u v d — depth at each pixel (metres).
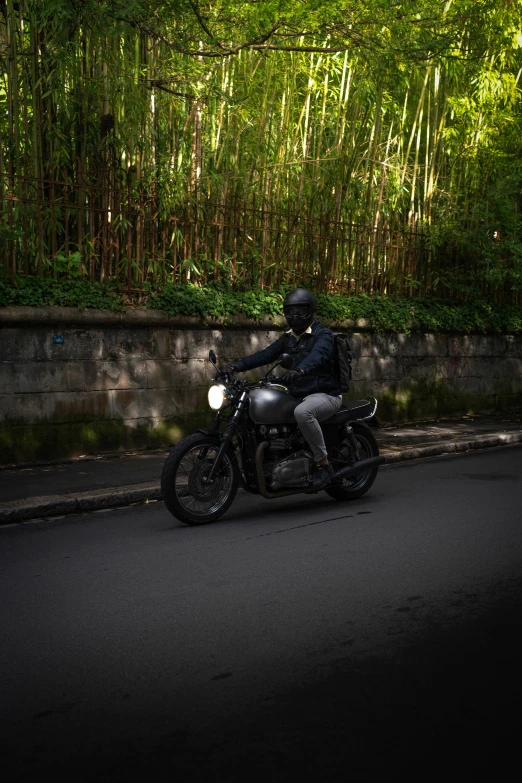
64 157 9.19
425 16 9.72
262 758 2.84
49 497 7.04
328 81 12.27
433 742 2.93
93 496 7.12
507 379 14.50
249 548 5.65
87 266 9.40
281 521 6.50
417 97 13.20
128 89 9.22
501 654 3.71
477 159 13.16
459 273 13.84
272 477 6.63
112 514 6.92
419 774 2.73
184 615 4.30
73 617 4.31
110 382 9.38
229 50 8.68
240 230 10.85
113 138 9.31
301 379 6.89
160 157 9.76
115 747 2.95
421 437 10.85
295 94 11.80
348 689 3.37
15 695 3.38
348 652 3.76
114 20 7.88
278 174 11.30
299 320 6.86
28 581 4.98
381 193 12.42
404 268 13.07
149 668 3.62
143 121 9.56
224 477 6.59
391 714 3.14
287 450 6.78
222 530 6.22
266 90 10.81
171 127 10.05
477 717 3.11
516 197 13.98
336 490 7.24
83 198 9.32
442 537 5.86
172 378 9.93
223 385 6.47
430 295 13.55
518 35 12.67
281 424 6.76
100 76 9.15
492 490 7.61
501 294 14.82
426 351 13.03
